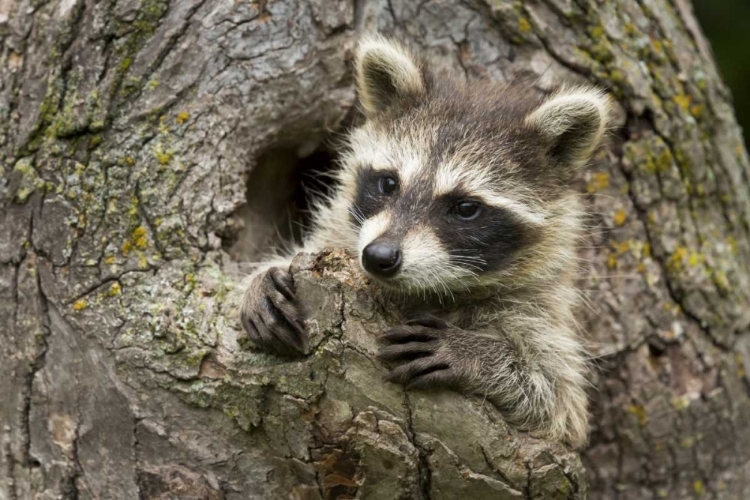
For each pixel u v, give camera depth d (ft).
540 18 29.07
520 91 28.14
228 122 26.91
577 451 26.37
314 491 22.95
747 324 32.96
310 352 22.11
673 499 31.91
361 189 27.07
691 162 30.96
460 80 28.43
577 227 28.40
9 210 25.22
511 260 26.50
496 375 23.82
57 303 24.66
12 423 25.00
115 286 24.52
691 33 32.48
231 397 22.88
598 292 30.35
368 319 22.41
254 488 23.49
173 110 26.30
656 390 30.94
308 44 27.71
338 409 21.91
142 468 23.82
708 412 31.68
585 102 26.17
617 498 31.68
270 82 27.43
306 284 22.50
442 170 25.55
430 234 24.64
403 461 21.89
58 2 25.98
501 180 26.00
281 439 22.75
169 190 25.62
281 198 32.60
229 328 23.58
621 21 29.78
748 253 33.86
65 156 25.41
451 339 23.41
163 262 24.99
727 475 32.45
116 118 25.79
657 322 30.86
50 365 24.73
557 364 26.21
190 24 26.50
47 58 25.75
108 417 23.98
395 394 22.08
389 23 29.14
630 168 30.14
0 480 25.17
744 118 42.01
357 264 23.89
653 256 30.78
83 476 24.47
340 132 29.60
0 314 25.11
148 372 23.44
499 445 22.39
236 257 28.45
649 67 30.17
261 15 27.20
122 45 25.98
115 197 25.23
